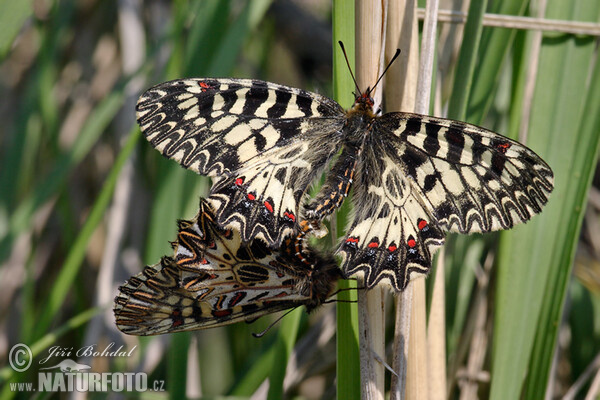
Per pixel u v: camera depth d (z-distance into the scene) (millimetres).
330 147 333
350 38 327
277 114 331
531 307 341
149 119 325
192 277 327
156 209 349
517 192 324
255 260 328
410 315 326
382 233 328
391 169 331
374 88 328
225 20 352
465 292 357
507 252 344
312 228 330
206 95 327
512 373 341
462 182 327
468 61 331
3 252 357
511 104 346
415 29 328
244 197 327
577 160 341
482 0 330
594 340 365
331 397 366
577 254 368
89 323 372
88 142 361
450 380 356
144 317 329
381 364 325
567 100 343
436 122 327
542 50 344
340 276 328
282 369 337
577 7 342
